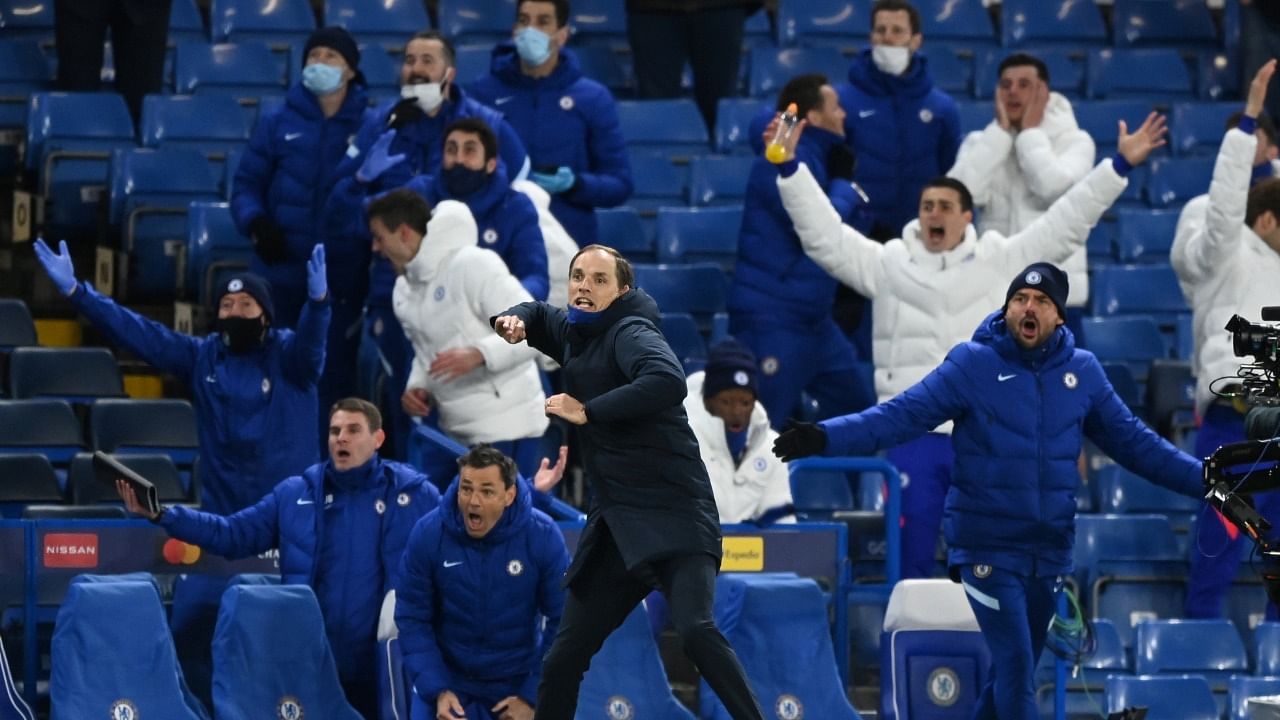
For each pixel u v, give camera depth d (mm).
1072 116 35031
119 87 42094
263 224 33875
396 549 27094
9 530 27062
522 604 25406
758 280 32906
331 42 34125
